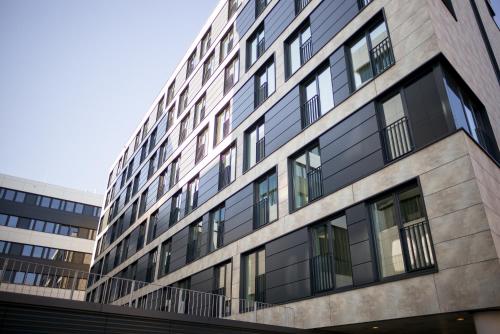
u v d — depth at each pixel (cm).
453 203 906
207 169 2170
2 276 898
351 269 1126
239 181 1811
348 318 1070
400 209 1047
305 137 1455
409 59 1129
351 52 1397
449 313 862
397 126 1126
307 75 1548
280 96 1683
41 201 4862
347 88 1325
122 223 3494
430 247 951
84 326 816
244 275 1591
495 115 1339
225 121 2177
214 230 1945
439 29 1130
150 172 3147
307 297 1221
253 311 1435
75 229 4906
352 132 1250
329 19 1514
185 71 3014
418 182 997
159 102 3459
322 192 1325
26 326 754
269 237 1484
